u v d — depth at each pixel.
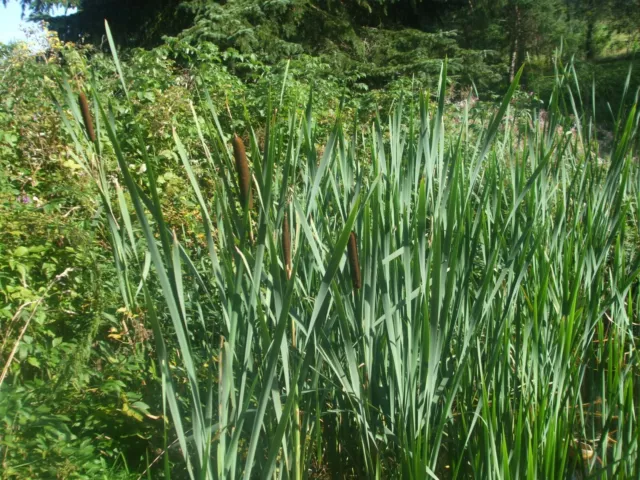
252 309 2.09
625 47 18.45
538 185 2.93
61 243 3.88
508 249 2.77
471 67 16.12
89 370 2.89
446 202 2.33
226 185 1.98
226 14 14.23
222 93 7.25
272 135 1.86
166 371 1.78
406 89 9.20
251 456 1.84
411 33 16.78
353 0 17.98
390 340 2.24
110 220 2.05
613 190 3.06
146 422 3.01
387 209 2.38
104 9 18.72
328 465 2.84
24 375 3.14
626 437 2.50
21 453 2.48
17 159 4.91
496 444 2.38
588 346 2.83
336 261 1.76
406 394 2.29
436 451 2.25
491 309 2.63
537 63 18.91
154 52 8.51
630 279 2.80
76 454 2.61
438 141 2.54
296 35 16.11
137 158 5.41
